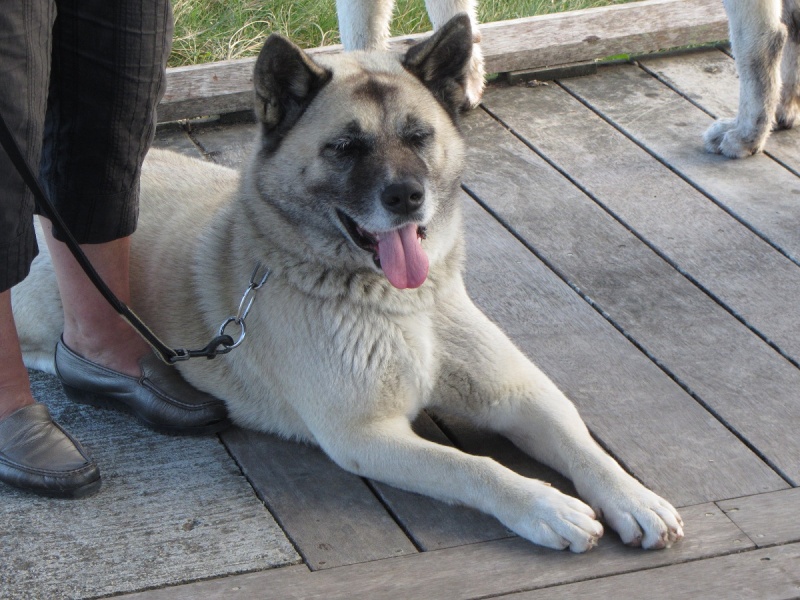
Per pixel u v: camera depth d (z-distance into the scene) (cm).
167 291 334
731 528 314
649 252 371
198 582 307
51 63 313
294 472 325
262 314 324
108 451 328
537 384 327
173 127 411
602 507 313
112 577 307
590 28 429
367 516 317
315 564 309
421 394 326
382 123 320
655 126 411
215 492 321
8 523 315
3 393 321
